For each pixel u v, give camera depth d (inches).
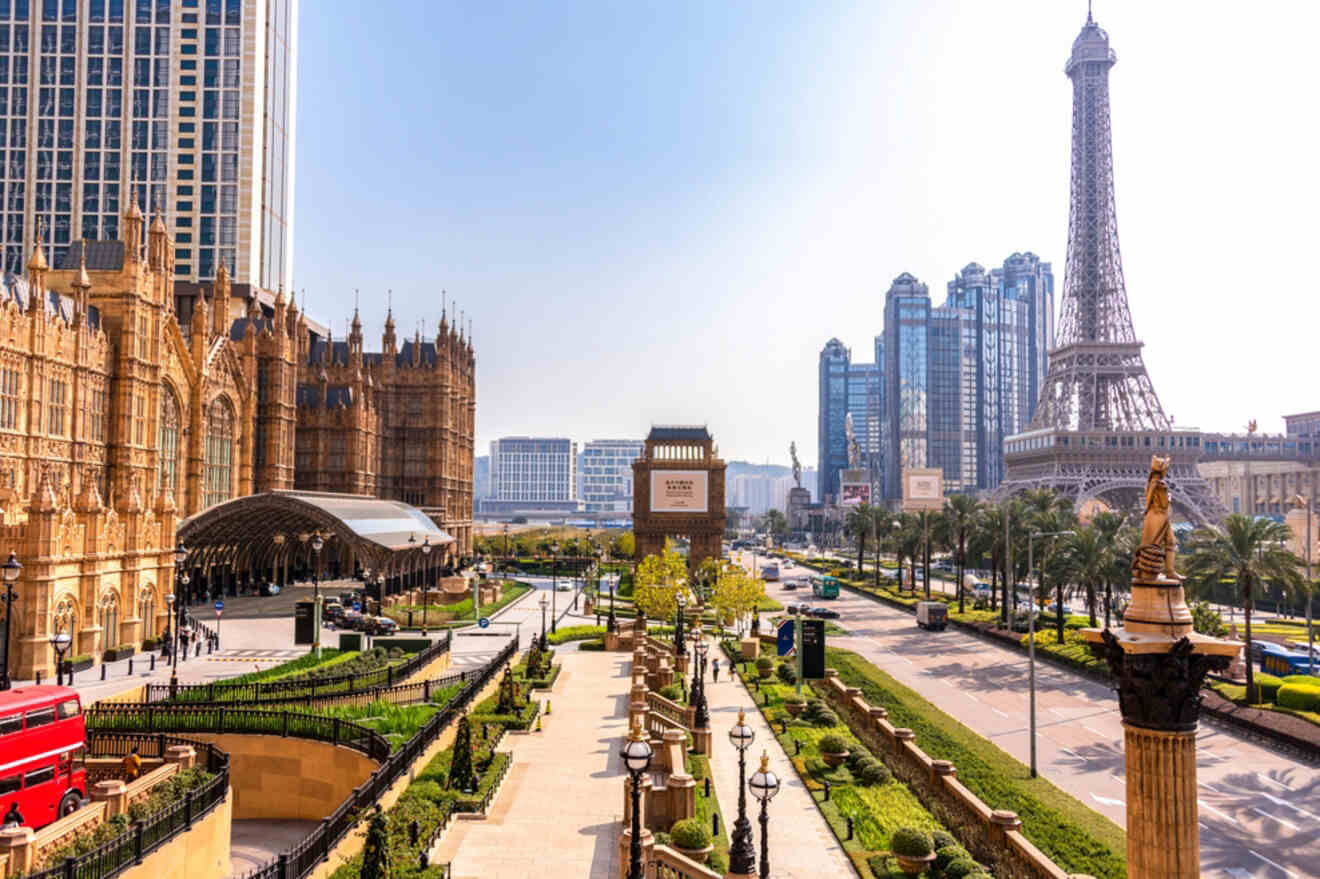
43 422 2817.4
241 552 4030.5
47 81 6250.0
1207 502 7190.0
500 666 2337.6
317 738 1529.3
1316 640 3233.3
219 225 6284.5
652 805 1254.3
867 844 1187.9
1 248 6161.4
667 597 3548.2
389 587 4072.3
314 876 994.7
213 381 4072.3
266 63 6653.5
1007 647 3304.6
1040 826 1305.4
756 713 2078.0
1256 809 1509.6
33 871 937.5
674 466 5629.9
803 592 5738.2
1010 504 4138.8
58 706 1194.0
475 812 1279.5
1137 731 634.8
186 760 1344.7
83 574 2335.1
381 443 5954.7
